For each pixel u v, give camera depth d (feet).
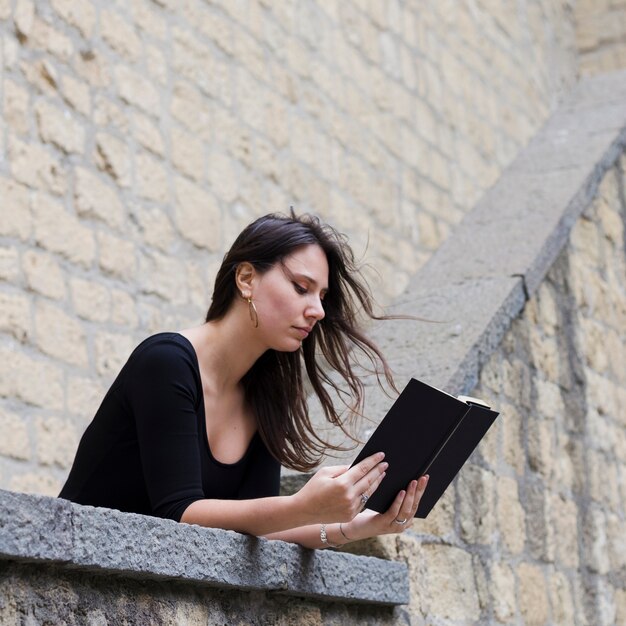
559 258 16.39
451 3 32.12
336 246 8.76
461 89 31.71
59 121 17.54
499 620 12.27
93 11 18.72
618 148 19.92
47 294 16.62
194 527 7.25
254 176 22.17
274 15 23.89
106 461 7.95
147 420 7.71
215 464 8.27
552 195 17.49
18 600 6.10
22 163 16.69
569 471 15.06
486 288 14.38
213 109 21.33
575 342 16.33
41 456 15.90
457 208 30.22
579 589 14.47
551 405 14.99
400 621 10.33
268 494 8.77
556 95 39.75
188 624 7.39
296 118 23.94
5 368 15.62
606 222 18.70
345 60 26.30
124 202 18.58
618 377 17.71
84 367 17.03
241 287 8.39
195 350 8.27
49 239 16.87
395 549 10.66
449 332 13.38
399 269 26.89
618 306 18.45
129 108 19.13
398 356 13.06
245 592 8.10
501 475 13.17
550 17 40.78
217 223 20.77
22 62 17.06
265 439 8.72
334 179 24.94
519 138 35.24
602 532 15.58
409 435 8.02
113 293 17.92
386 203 26.84
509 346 14.12
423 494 8.68
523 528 13.39
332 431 11.68
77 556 6.24
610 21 43.68
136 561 6.68
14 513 5.87
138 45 19.67
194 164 20.48
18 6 17.17
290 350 8.45
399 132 28.04
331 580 8.85
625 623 15.56
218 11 22.07
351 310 9.08
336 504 7.62
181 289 19.47
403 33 29.14
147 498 8.06
